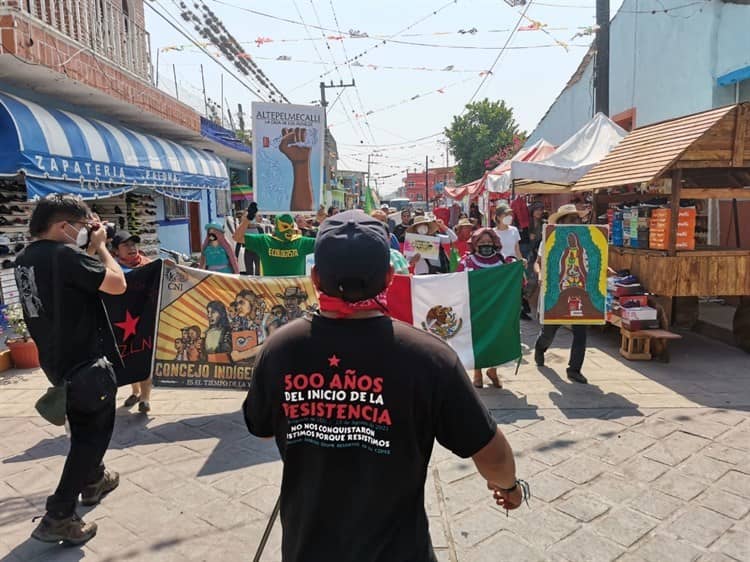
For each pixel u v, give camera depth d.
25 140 6.56
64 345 3.11
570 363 5.85
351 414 1.45
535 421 4.73
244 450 4.32
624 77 12.72
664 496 3.52
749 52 8.73
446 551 3.01
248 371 5.14
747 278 6.47
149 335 5.00
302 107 6.68
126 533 3.26
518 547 3.05
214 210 17.52
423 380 1.43
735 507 3.37
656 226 6.68
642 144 7.34
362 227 1.52
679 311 7.99
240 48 10.86
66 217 3.18
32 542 3.19
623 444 4.25
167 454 4.27
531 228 11.97
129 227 11.80
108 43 9.22
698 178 7.88
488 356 5.46
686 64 10.30
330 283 1.47
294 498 1.52
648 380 5.78
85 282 3.12
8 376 6.27
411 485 1.46
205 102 17.69
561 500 3.50
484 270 5.49
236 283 5.11
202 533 3.25
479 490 3.65
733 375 5.88
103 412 3.25
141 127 12.03
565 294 5.91
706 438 4.32
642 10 11.81
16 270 3.16
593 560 2.94
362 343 1.47
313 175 6.81
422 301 5.48
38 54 7.00
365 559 1.41
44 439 4.58
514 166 9.87
